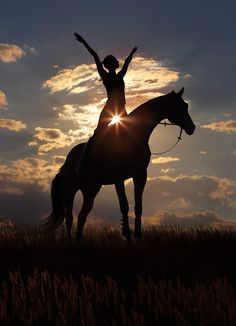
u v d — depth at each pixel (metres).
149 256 7.11
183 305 4.56
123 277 6.27
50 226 10.73
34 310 4.74
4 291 5.18
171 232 9.13
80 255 7.27
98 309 4.84
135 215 9.27
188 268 6.55
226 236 8.47
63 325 4.42
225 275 6.26
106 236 9.10
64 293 4.94
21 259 7.17
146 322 4.58
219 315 4.07
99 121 9.37
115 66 9.45
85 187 10.37
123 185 9.48
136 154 9.23
